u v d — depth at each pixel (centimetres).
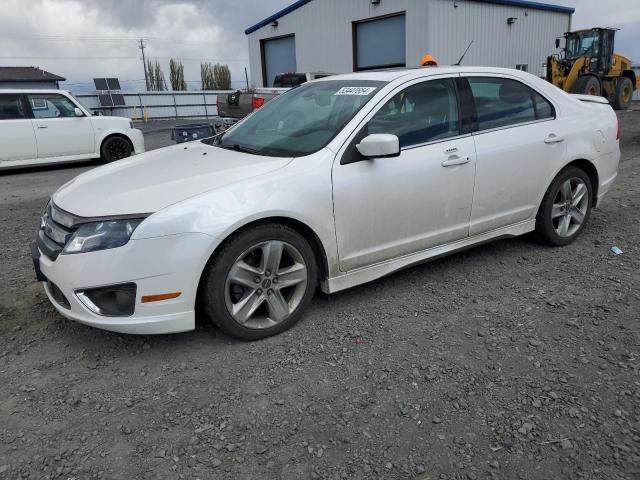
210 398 278
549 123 456
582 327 340
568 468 227
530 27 2417
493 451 237
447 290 401
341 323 353
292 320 343
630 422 252
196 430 254
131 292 295
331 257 349
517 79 448
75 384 292
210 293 311
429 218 388
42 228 337
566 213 484
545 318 353
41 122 1139
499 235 441
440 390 279
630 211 606
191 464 233
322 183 335
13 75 4091
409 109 382
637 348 313
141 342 334
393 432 250
